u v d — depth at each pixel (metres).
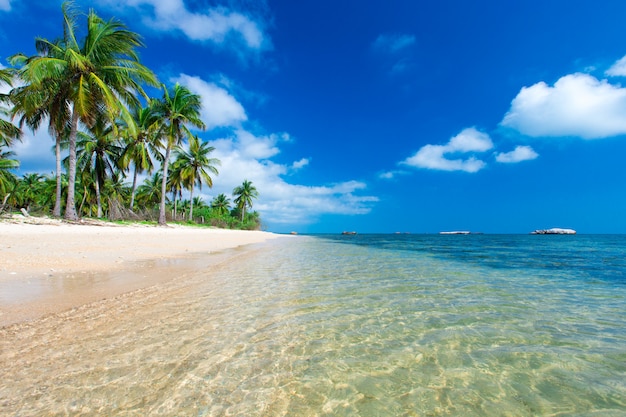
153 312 4.67
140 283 6.61
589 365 3.23
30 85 16.89
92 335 3.68
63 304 4.80
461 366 3.19
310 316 4.78
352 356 3.37
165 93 28.66
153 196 49.34
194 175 41.34
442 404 2.51
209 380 2.76
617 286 7.72
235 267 9.88
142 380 2.71
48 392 2.47
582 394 2.69
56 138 19.88
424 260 13.87
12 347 3.25
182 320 4.36
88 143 28.02
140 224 26.31
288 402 2.47
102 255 10.15
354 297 6.09
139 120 29.92
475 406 2.49
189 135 29.50
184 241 18.58
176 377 2.78
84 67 16.98
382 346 3.67
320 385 2.75
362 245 28.61
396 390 2.71
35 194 45.12
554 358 3.39
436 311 5.19
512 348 3.66
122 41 19.22
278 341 3.74
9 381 2.60
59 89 17.95
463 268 11.09
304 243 31.52
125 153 29.20
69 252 9.85
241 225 58.22
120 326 4.02
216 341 3.66
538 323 4.59
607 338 4.01
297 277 8.32
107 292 5.67
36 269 7.21
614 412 2.42
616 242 38.00
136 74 20.11
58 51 18.20
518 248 25.25
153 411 2.28
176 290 6.16
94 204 40.06
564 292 6.91
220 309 4.96
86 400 2.38
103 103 19.27
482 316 4.93
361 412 2.38
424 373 3.03
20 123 20.67
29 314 4.27
